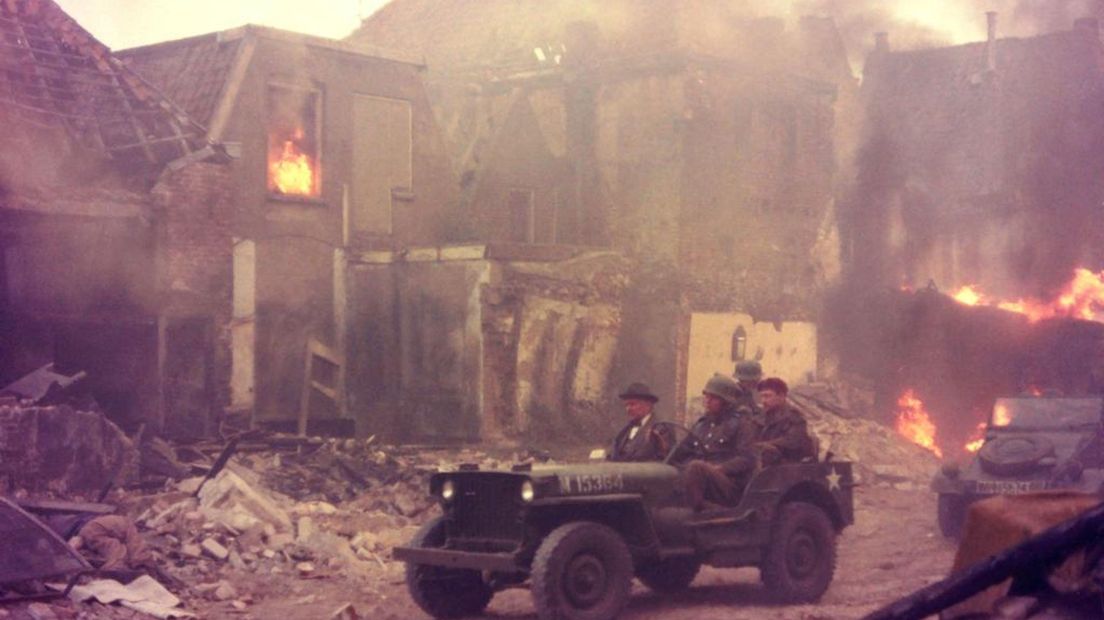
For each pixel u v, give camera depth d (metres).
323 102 24.12
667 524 10.44
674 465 10.83
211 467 16.64
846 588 11.76
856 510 18.22
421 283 23.70
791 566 10.97
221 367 21.52
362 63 24.83
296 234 23.39
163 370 20.56
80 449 15.52
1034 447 15.33
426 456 20.06
